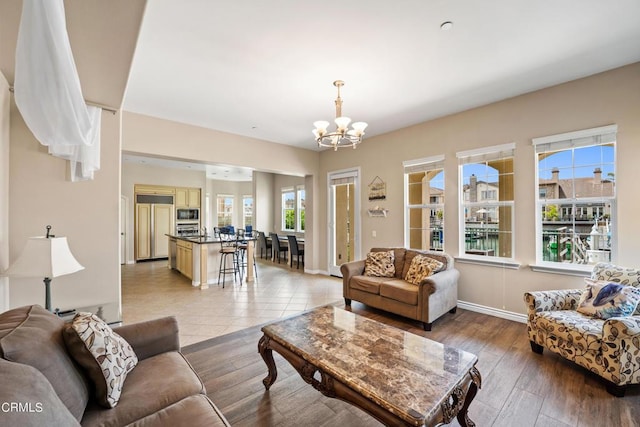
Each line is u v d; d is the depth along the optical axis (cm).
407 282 384
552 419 186
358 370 161
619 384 204
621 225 291
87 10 148
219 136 500
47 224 255
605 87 300
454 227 421
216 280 581
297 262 732
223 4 203
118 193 288
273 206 975
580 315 254
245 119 444
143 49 259
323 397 211
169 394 143
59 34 126
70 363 131
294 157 612
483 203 395
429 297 327
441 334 320
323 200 652
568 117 323
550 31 235
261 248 913
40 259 188
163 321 191
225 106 392
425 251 415
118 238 287
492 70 298
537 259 346
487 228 393
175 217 884
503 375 236
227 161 509
